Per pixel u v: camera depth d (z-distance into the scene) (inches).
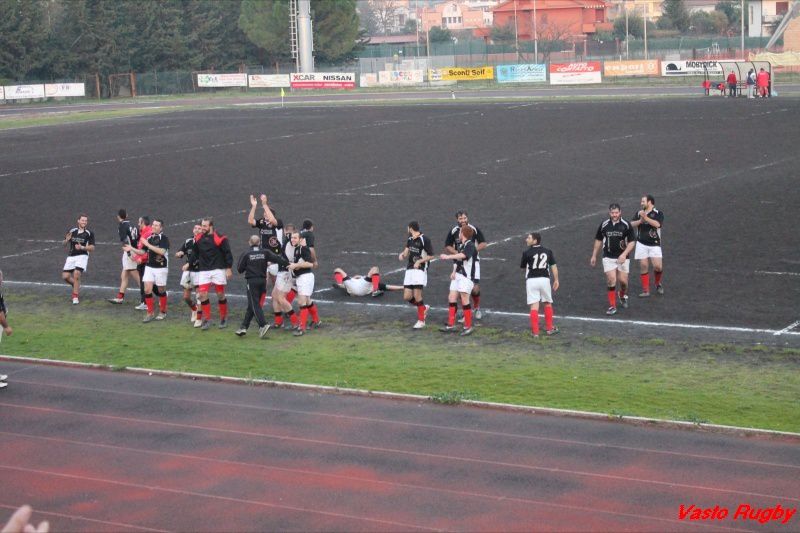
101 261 982.4
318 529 383.2
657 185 1269.7
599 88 3088.1
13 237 1111.0
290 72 4089.6
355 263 914.1
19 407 543.5
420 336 690.2
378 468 444.1
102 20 3897.6
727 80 2586.1
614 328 690.2
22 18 3786.9
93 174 1558.8
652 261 764.6
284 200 1267.2
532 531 377.4
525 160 1535.4
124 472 446.6
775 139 1640.0
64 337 710.5
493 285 824.9
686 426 488.7
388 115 2400.3
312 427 501.0
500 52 4372.5
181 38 4087.1
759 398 538.0
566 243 963.3
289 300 737.6
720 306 732.7
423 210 1165.7
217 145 1893.5
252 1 4175.7
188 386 579.5
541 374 589.6
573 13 5004.9
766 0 5073.8
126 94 3981.3
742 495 407.8
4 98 3464.6
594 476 429.7
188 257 732.0
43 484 435.2
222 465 452.1
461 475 433.7
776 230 978.7
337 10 4146.2
